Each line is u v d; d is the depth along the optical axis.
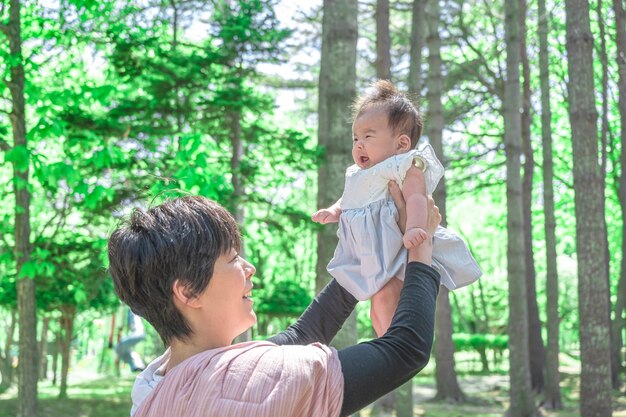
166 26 14.35
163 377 1.44
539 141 25.72
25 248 10.54
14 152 7.82
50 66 12.74
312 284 31.30
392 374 1.49
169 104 11.45
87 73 12.62
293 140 12.97
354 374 1.44
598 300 8.82
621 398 18.66
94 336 41.12
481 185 23.06
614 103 21.55
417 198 1.94
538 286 38.09
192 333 1.48
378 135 2.16
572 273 38.53
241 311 1.52
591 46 8.68
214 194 7.44
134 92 12.10
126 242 1.47
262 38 11.99
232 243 1.51
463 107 22.17
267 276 29.02
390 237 2.01
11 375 22.61
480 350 31.20
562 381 24.06
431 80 15.09
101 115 10.98
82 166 10.38
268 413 1.31
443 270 1.98
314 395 1.37
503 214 28.92
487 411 17.45
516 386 14.78
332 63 6.53
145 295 1.46
